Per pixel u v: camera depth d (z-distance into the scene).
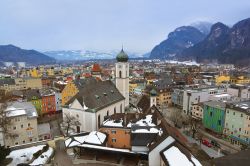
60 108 144.25
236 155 63.09
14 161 65.56
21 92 147.00
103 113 91.81
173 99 158.25
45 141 78.12
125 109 115.69
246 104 99.94
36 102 132.50
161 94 157.12
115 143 76.56
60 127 107.19
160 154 58.75
